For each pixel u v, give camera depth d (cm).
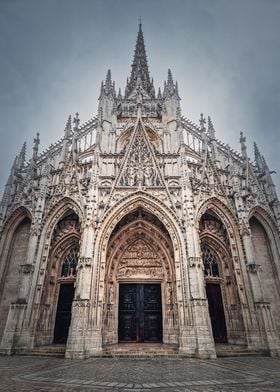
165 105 3656
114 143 3309
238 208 2595
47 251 2477
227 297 2556
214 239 2756
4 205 2888
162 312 2519
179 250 2262
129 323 2517
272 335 2020
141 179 2612
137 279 2648
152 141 3559
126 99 4100
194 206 2497
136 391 830
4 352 1953
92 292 2056
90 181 2508
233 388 877
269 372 1238
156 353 1856
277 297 2562
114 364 1495
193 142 3503
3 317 2486
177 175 2723
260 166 3259
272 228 2791
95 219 2345
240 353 1953
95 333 1925
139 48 6075
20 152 3366
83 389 861
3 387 900
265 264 2717
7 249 2742
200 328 1858
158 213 2459
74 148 2922
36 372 1238
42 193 2650
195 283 2017
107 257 2597
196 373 1200
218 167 3131
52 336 2392
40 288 2316
